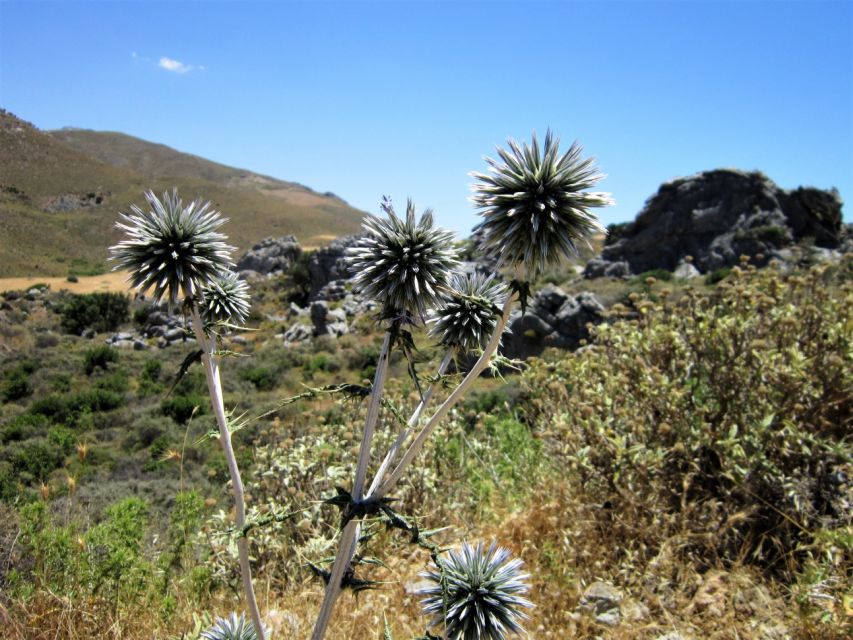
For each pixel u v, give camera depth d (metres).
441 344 2.97
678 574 4.28
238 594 4.96
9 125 138.00
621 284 36.41
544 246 2.23
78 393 24.61
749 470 4.56
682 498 4.67
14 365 30.38
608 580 4.46
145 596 4.72
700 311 5.84
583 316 22.67
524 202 2.26
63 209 118.44
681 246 40.56
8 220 101.25
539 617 4.13
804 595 3.67
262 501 5.88
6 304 49.06
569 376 6.80
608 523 4.88
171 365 30.25
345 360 30.95
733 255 38.06
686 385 5.52
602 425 5.19
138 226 2.58
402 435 2.30
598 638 3.89
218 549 5.27
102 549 4.94
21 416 22.16
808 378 4.86
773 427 4.89
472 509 6.37
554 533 4.98
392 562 5.19
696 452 5.08
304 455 6.22
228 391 25.55
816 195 38.78
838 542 3.94
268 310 50.94
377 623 4.16
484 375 19.08
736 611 3.92
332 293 46.22
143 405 24.33
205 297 2.88
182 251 2.52
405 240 2.50
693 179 41.16
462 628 2.46
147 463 16.00
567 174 2.28
